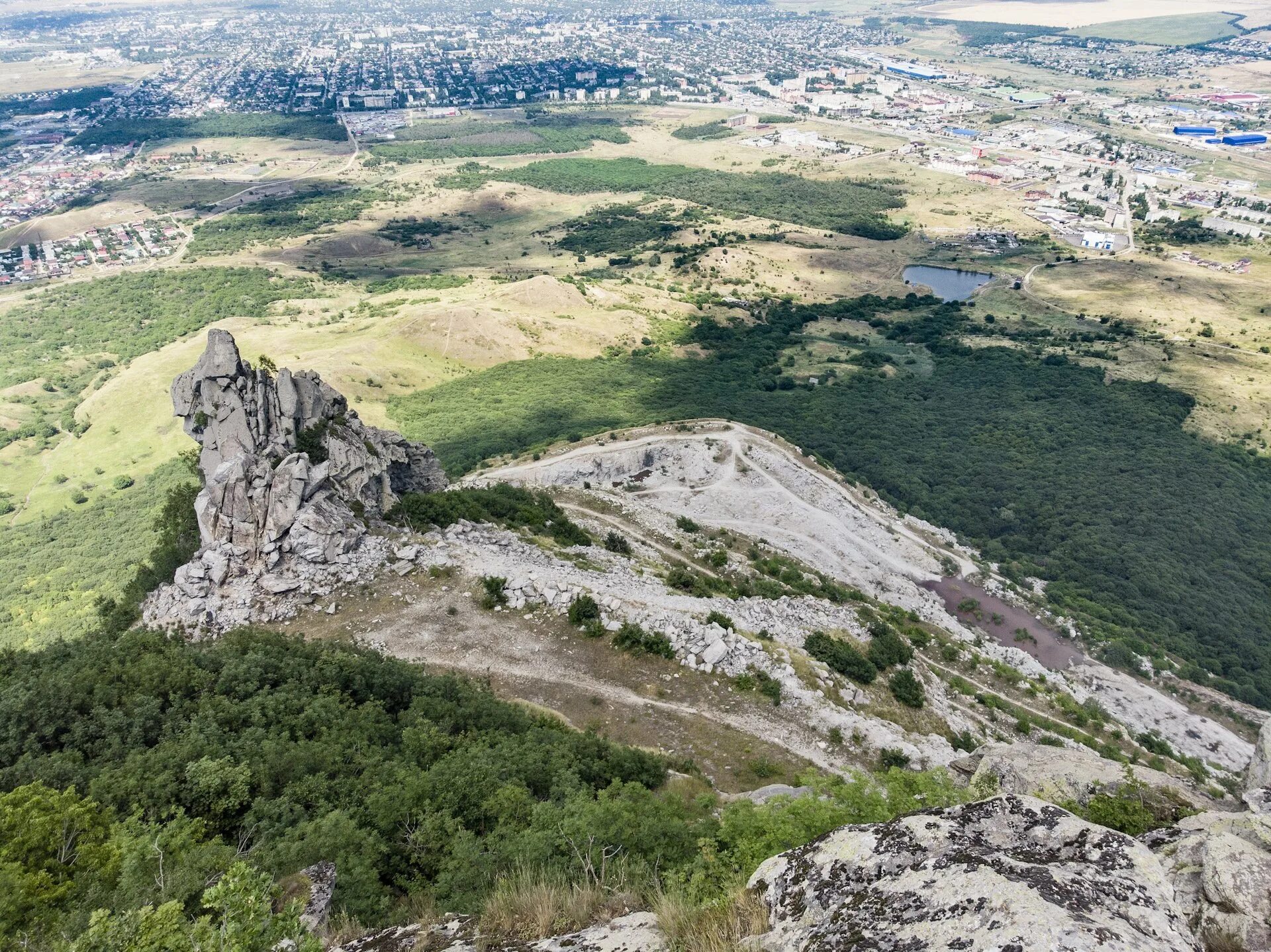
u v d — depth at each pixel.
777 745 45.31
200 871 19.80
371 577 57.56
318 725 34.62
